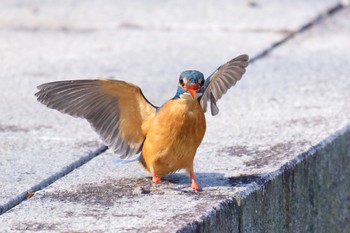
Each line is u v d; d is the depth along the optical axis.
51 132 11.10
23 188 8.99
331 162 10.62
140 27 17.20
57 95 8.68
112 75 13.90
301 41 16.03
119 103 8.82
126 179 9.27
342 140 10.91
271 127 11.14
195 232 7.95
